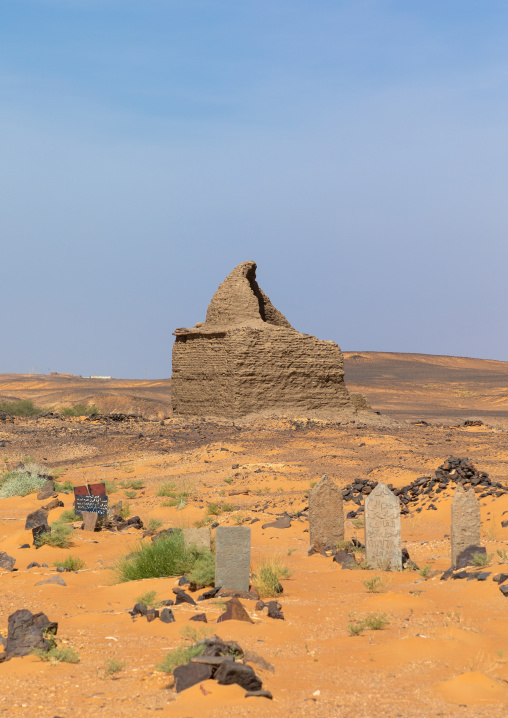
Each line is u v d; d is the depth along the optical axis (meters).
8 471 44.66
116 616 13.13
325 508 22.95
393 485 33.84
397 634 11.30
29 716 7.88
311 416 69.25
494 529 24.39
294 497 32.97
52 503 31.92
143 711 7.92
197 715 7.71
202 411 71.50
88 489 27.22
